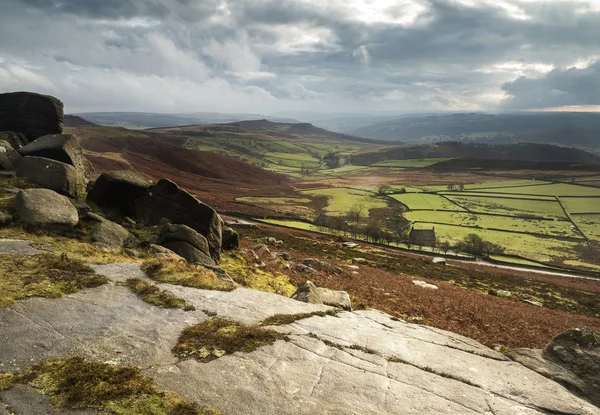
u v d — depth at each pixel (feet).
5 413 23.50
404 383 33.01
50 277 45.98
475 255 360.28
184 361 32.17
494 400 31.89
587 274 314.76
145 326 38.09
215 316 43.11
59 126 128.98
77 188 94.53
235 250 109.09
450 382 34.35
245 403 27.17
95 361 30.45
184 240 79.97
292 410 26.96
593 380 37.04
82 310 39.40
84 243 66.74
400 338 45.34
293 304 52.34
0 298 37.91
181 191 93.71
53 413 24.13
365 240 380.78
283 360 34.37
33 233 64.85
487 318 95.50
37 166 88.28
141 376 28.81
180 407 25.68
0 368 27.89
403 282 140.87
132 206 95.20
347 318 51.19
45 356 30.30
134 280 50.39
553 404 32.04
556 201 611.47
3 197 74.69
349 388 30.94
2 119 121.49
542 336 83.97
